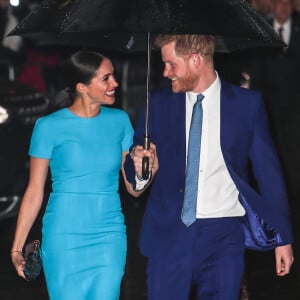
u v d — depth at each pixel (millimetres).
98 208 19984
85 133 20062
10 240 33312
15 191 33500
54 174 20172
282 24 39062
